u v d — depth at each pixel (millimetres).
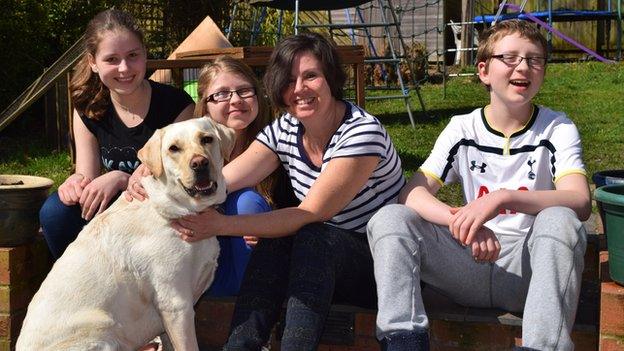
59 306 2193
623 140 4660
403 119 5832
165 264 2229
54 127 5637
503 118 2357
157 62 4000
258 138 2527
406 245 2180
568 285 2059
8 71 5980
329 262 2223
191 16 6922
